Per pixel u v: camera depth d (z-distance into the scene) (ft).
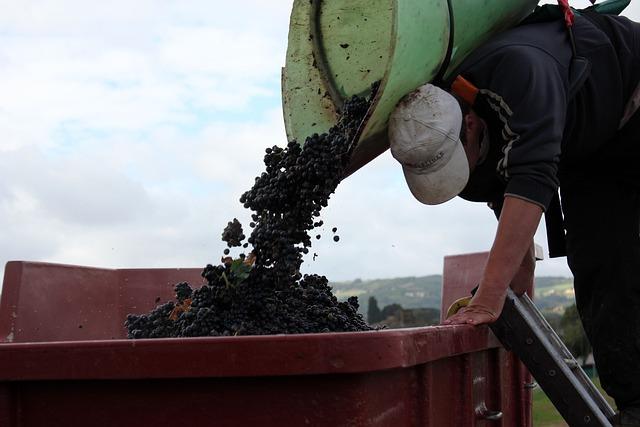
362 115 9.65
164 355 5.52
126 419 5.73
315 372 5.41
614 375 11.05
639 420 10.46
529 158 8.66
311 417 5.56
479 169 10.32
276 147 9.78
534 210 8.64
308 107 11.12
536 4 10.61
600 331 11.13
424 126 9.00
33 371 5.67
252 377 5.56
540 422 25.88
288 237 9.09
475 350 8.29
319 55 11.14
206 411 5.65
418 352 6.21
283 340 5.45
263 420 5.59
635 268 11.02
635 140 10.60
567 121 9.82
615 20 10.71
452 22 9.20
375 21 10.86
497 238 8.73
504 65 9.13
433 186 9.30
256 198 9.28
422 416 6.64
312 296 9.52
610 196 11.20
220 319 8.54
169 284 12.98
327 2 10.89
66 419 5.80
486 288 8.63
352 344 5.44
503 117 9.02
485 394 9.34
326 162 8.95
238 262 8.57
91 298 11.94
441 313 13.17
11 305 10.37
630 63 10.27
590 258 11.18
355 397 5.55
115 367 5.57
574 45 9.73
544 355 9.01
